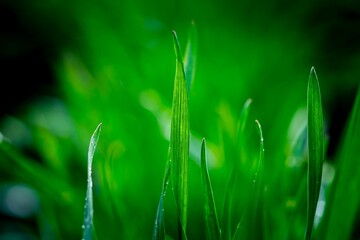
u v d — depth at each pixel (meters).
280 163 0.31
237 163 0.23
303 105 0.46
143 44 0.63
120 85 0.46
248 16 0.67
